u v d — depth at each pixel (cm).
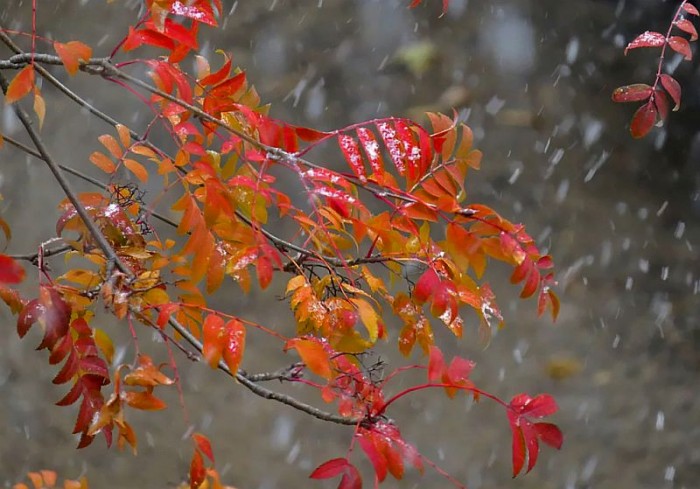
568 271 1201
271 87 1483
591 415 966
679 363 1047
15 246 1101
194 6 256
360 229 255
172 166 272
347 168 1313
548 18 1728
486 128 1455
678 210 1343
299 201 1152
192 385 962
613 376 1026
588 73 1603
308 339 249
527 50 1641
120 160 290
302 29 1645
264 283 231
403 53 1574
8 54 1445
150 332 1010
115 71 245
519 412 236
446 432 930
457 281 269
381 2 1747
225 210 236
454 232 235
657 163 1453
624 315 1133
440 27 1680
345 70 1541
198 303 241
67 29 1516
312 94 1474
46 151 251
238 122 288
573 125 1488
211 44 1566
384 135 248
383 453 228
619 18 1733
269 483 845
